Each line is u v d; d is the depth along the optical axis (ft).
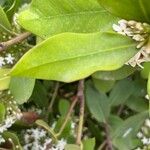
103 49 1.24
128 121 2.24
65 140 1.95
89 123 2.29
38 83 2.11
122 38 1.25
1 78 1.71
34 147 2.01
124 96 2.29
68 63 1.21
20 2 1.88
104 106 2.25
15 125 2.00
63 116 2.04
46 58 1.19
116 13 1.20
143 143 2.23
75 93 2.30
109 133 2.23
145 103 2.29
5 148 1.87
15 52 1.74
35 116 1.98
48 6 1.39
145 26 1.21
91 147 1.90
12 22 1.75
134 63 1.28
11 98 1.77
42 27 1.40
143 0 1.17
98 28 1.40
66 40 1.21
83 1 1.40
